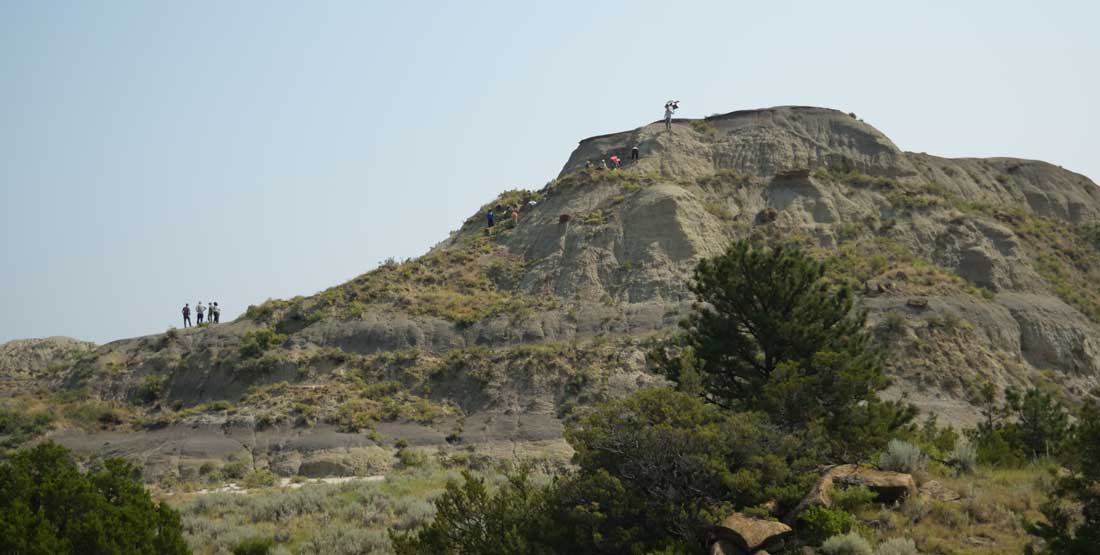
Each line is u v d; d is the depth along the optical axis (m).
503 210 77.81
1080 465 17.53
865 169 76.56
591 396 49.00
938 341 50.84
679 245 61.59
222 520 31.91
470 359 53.53
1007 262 63.88
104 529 20.27
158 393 56.41
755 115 83.06
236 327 61.53
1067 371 54.97
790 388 24.72
